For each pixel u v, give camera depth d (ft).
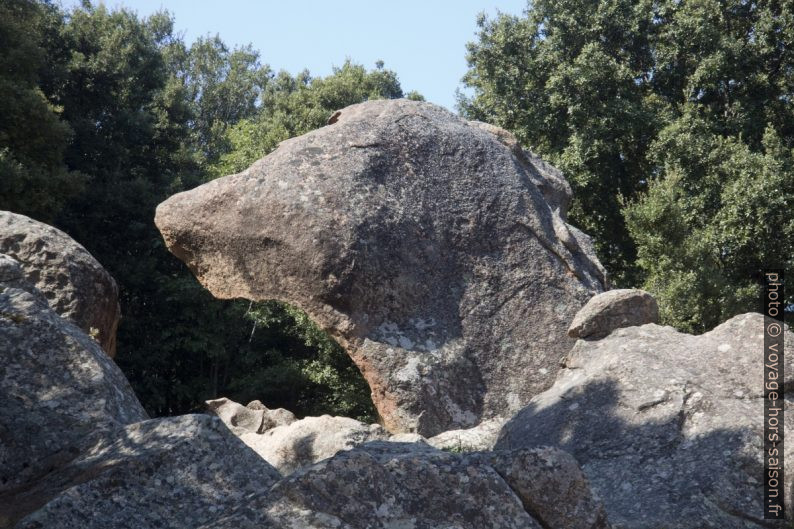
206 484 14.28
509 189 42.39
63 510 13.38
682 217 68.44
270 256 39.40
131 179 92.48
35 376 19.36
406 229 39.60
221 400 39.52
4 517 14.47
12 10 79.87
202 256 41.06
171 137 96.94
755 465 21.57
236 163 96.22
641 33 84.74
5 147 70.23
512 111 86.28
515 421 27.73
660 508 20.72
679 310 64.18
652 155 77.92
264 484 14.55
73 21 94.94
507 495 13.37
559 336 39.40
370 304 38.29
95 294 37.04
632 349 27.61
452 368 37.81
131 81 95.66
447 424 36.81
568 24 83.76
